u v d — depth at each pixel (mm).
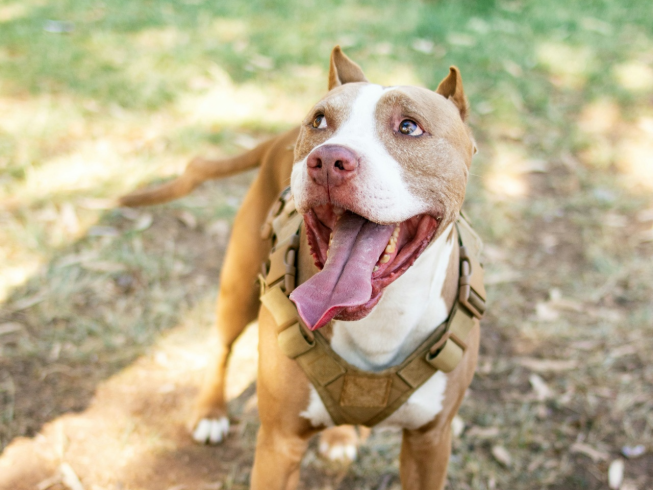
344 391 756
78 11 2412
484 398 1111
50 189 1451
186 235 1404
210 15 2438
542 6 2748
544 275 1370
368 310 662
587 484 988
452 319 770
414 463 829
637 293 1323
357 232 686
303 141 746
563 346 1210
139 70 1951
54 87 1844
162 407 1065
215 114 1806
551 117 1927
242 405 1090
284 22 2420
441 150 704
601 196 1611
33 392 1058
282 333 752
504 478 992
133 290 1255
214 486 965
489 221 1499
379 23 2445
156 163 1573
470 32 2396
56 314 1180
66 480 944
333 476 993
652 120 1947
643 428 1065
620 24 2619
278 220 853
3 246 1296
